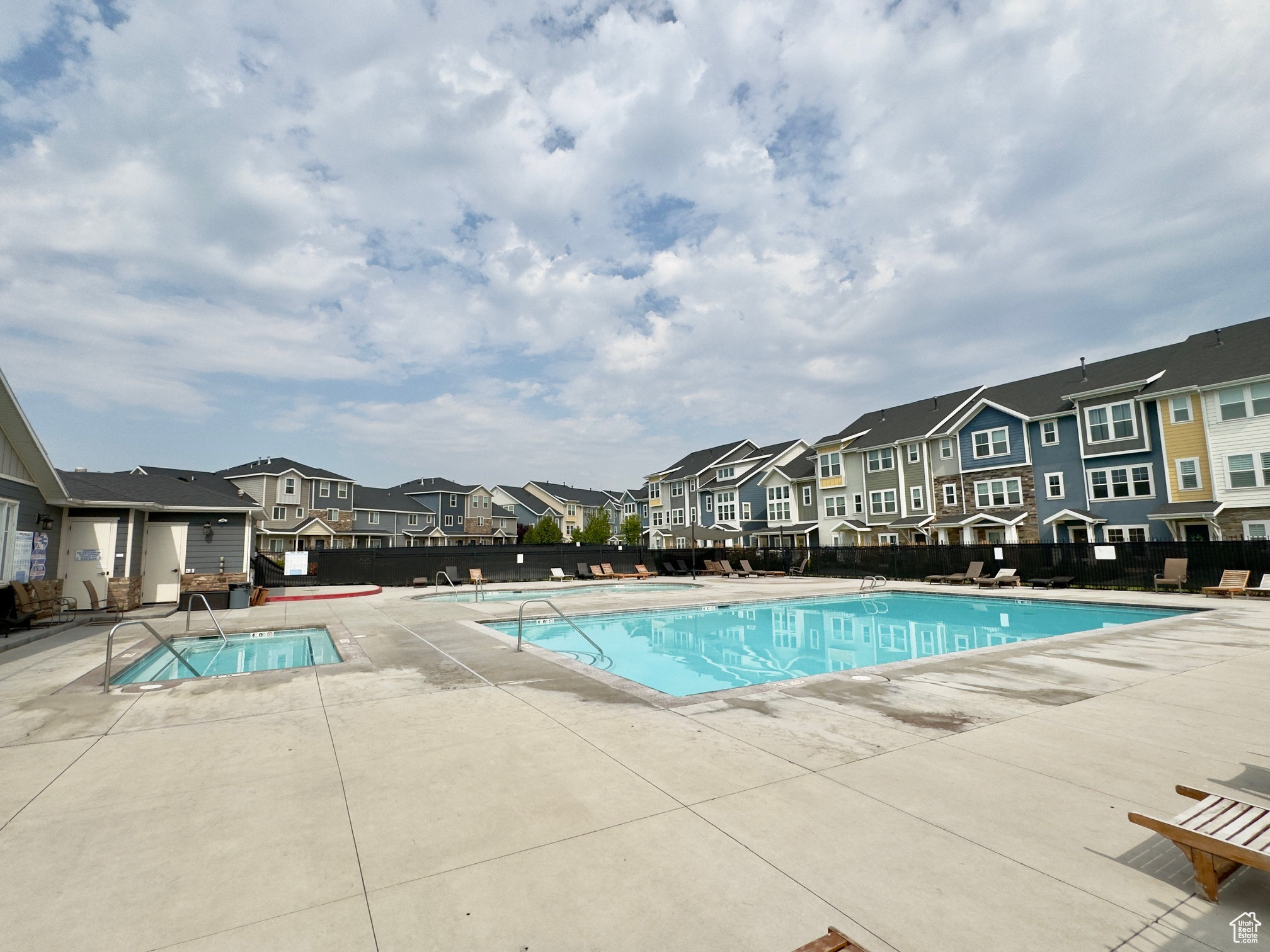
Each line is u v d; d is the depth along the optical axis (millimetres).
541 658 9070
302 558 22453
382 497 57656
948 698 6559
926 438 32594
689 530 39562
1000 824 3623
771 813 3768
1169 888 2951
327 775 4461
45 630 11867
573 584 27844
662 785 4234
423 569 27672
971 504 30891
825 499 39094
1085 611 16391
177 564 17422
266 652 11195
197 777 4457
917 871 3104
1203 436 22656
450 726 5648
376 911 2801
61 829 3646
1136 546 19297
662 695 6777
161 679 9172
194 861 3260
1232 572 16969
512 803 3939
